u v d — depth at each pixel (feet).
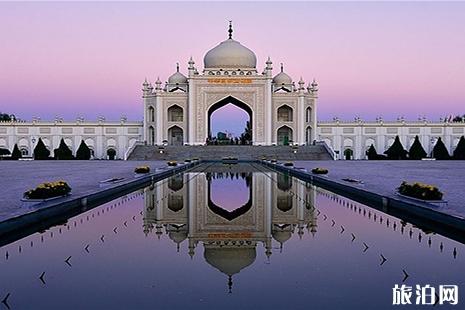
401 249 25.13
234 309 16.62
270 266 21.89
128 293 18.34
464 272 21.03
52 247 25.80
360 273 20.85
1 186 51.96
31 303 17.37
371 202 42.91
